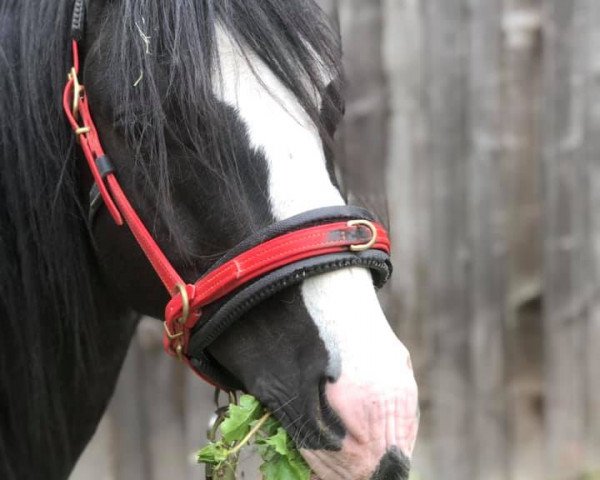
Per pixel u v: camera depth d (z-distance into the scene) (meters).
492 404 3.17
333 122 1.39
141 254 1.35
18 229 1.44
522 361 3.23
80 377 1.56
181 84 1.25
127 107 1.29
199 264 1.29
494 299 3.14
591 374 3.20
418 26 3.00
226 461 1.26
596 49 3.09
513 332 3.20
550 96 3.11
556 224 3.15
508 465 3.21
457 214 3.08
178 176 1.29
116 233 1.37
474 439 3.17
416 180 3.05
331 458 1.17
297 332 1.22
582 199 3.15
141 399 3.03
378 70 3.00
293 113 1.27
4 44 1.45
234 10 1.29
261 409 1.26
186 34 1.27
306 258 1.21
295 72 1.28
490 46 3.04
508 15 3.08
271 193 1.24
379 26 2.99
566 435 3.22
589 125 3.12
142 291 1.38
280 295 1.23
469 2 3.01
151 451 3.05
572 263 3.17
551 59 3.09
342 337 1.18
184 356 1.35
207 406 3.05
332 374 1.17
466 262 3.11
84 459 3.01
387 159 3.04
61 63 1.41
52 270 1.44
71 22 1.42
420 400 3.15
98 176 1.34
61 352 1.52
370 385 1.15
